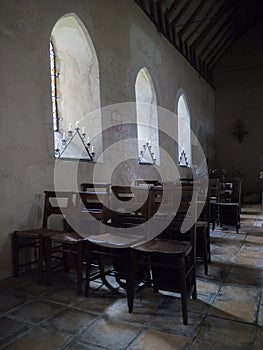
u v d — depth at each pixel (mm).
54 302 2129
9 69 2863
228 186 5918
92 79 4422
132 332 1713
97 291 2322
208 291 2287
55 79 4227
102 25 4578
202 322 1812
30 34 3135
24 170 2977
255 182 10914
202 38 9141
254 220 5734
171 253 1857
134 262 1998
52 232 2611
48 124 3318
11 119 2859
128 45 5383
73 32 4098
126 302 2113
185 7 7383
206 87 10562
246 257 3197
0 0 2807
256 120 10953
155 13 6648
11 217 2809
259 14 10562
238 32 10844
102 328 1761
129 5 5477
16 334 1707
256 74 10977
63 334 1700
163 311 1966
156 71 6582
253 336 1653
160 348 1554
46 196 2984
